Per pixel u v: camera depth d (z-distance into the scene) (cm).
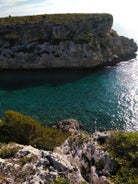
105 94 8200
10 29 12238
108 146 1822
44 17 13425
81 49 12038
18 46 12400
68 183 1462
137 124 6091
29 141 3772
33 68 12431
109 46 13362
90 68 11844
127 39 14625
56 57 12206
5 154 1733
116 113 6712
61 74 11044
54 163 1579
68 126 5553
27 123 3988
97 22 13200
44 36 12388
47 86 9406
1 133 3866
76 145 2019
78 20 12625
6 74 11506
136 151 1725
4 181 1480
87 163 1845
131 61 12550
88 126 5981
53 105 7438
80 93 8450
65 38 12275
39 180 1454
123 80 9531
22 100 8006
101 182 1655
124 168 1662
